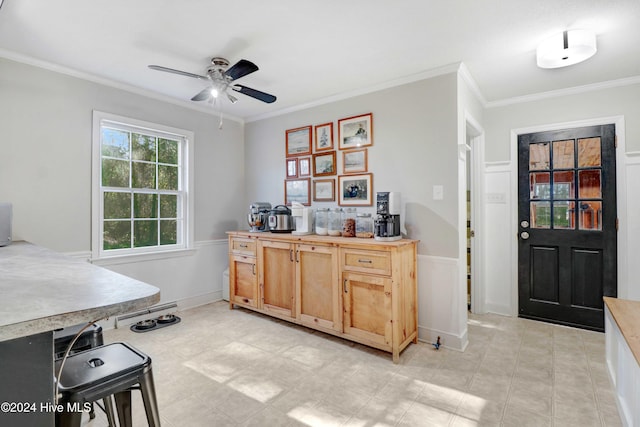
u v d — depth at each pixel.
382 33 2.22
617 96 2.93
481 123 3.45
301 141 3.73
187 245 3.75
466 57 2.54
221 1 1.88
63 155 2.83
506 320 3.35
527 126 3.34
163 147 3.62
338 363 2.42
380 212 2.74
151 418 1.16
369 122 3.15
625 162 2.90
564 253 3.19
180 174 3.77
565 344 2.74
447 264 2.71
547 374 2.25
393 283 2.44
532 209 3.35
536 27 2.12
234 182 4.25
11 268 1.42
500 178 3.50
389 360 2.47
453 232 2.69
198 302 3.83
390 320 2.45
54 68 2.75
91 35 2.27
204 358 2.49
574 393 2.01
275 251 3.23
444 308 2.72
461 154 2.72
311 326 2.94
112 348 1.27
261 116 4.14
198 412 1.84
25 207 2.64
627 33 2.14
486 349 2.66
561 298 3.21
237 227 4.28
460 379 2.19
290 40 2.32
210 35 2.26
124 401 1.22
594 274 3.06
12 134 2.57
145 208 3.47
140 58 2.62
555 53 2.21
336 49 2.44
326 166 3.50
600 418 1.78
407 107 2.94
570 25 2.08
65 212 2.84
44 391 0.86
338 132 3.40
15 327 0.75
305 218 3.26
